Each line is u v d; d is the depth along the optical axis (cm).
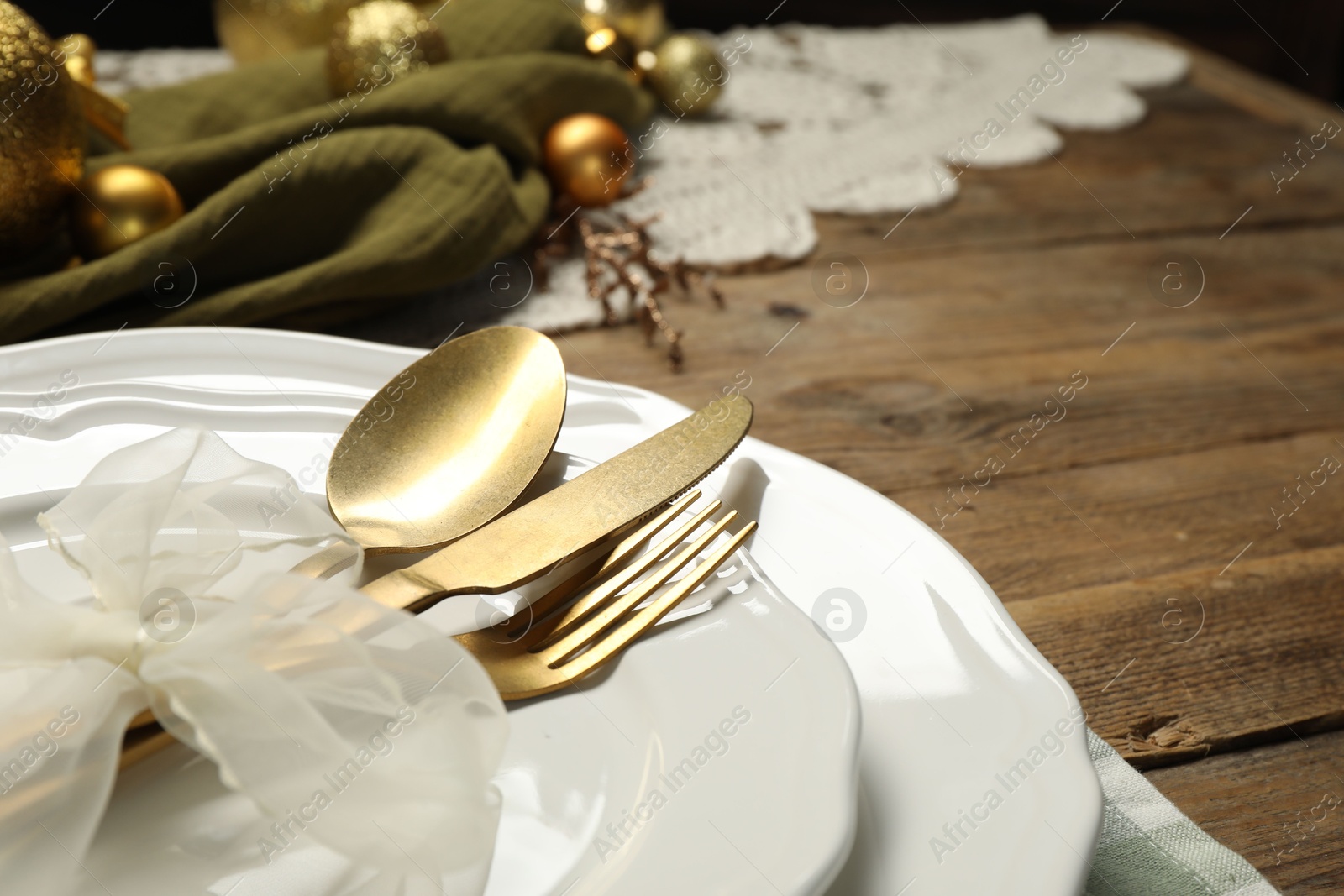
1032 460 50
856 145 76
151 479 36
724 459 39
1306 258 68
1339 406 55
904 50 95
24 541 38
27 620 33
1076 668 42
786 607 35
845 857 31
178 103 64
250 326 53
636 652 35
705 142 75
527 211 60
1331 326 61
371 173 56
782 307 59
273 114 65
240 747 32
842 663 33
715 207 66
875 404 53
